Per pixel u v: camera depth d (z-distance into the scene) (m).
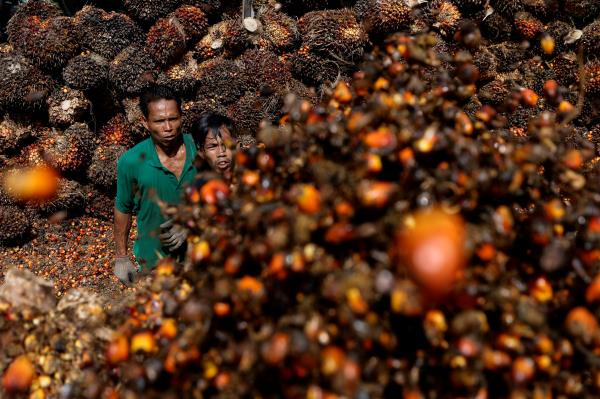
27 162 4.11
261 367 0.82
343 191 0.87
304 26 3.94
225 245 0.96
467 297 0.82
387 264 0.83
